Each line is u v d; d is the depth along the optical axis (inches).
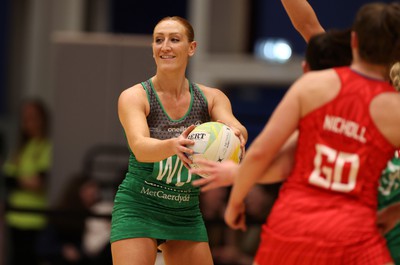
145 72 813.9
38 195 791.7
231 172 318.3
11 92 1082.1
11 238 756.0
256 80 932.0
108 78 816.9
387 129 305.0
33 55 1010.1
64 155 819.4
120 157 807.7
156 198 391.5
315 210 304.3
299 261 304.8
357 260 299.9
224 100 399.2
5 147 1053.8
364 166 304.0
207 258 400.5
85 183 732.7
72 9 998.4
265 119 925.2
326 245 300.7
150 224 390.0
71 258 719.7
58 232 732.0
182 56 383.9
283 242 306.7
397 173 330.6
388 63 307.0
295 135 323.6
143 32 1016.9
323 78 309.1
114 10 1023.0
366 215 304.0
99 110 819.4
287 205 308.7
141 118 374.0
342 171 303.4
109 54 814.5
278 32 936.3
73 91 822.5
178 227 395.9
